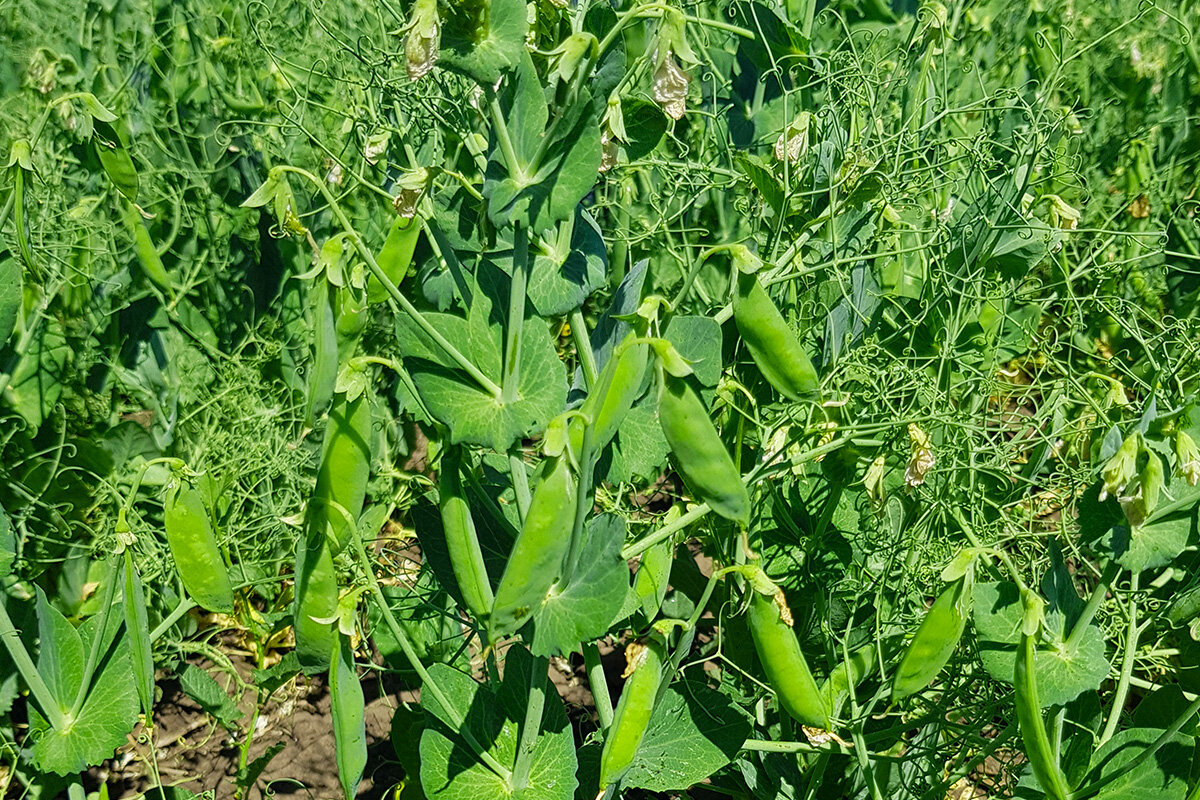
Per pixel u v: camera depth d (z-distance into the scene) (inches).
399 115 90.5
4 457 108.3
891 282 105.4
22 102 108.9
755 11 105.7
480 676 107.3
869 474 80.3
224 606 71.5
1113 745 69.3
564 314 68.8
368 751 106.8
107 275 117.9
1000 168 114.0
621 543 60.2
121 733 74.7
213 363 130.6
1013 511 92.8
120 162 72.3
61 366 113.4
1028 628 60.6
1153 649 86.6
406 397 62.8
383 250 69.7
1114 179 150.9
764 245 99.3
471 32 54.6
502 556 70.2
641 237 109.0
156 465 119.2
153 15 127.1
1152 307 144.7
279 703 113.6
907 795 89.7
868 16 144.1
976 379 90.4
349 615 60.2
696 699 74.2
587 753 77.4
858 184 90.7
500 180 58.8
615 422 57.4
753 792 89.1
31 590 103.4
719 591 93.5
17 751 89.7
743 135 127.8
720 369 65.6
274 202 61.2
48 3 114.3
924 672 65.9
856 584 90.5
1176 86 154.5
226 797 103.0
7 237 95.3
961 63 136.3
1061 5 151.9
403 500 120.6
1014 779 85.3
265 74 132.0
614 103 62.0
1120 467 63.7
